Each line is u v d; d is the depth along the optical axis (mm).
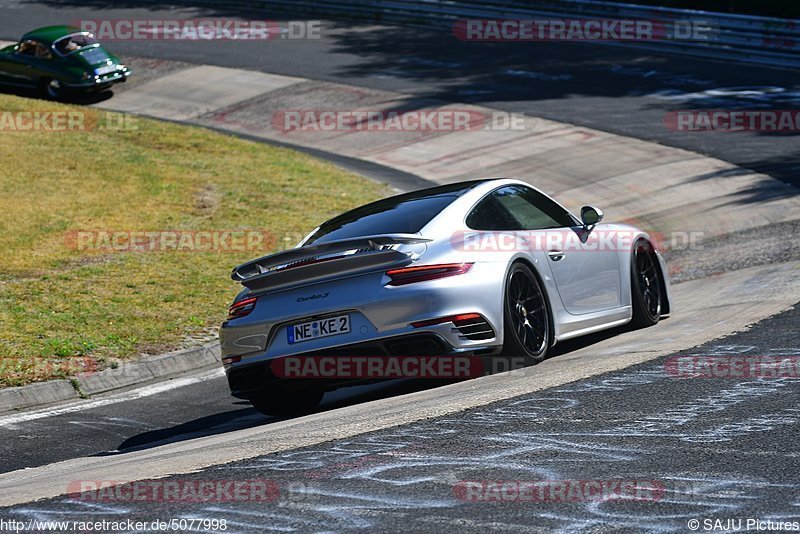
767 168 61750
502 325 23250
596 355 25219
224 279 43406
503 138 77938
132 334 34781
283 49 111750
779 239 44250
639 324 30250
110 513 14500
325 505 14172
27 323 35344
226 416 26344
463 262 23078
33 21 128000
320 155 79500
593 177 66125
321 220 57156
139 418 26672
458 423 18688
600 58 99250
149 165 70188
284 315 23188
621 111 81062
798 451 15523
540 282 25172
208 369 33156
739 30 92938
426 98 91000
